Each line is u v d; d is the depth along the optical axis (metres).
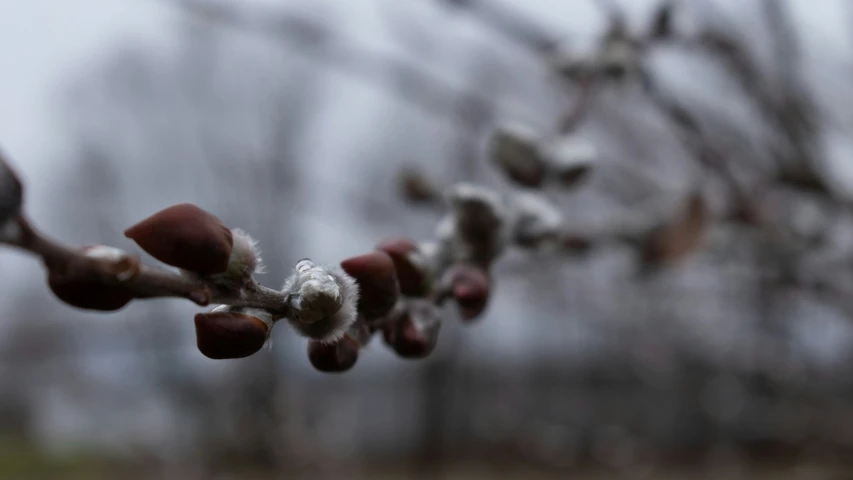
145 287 0.79
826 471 4.20
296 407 8.91
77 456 12.51
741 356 4.45
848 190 3.20
